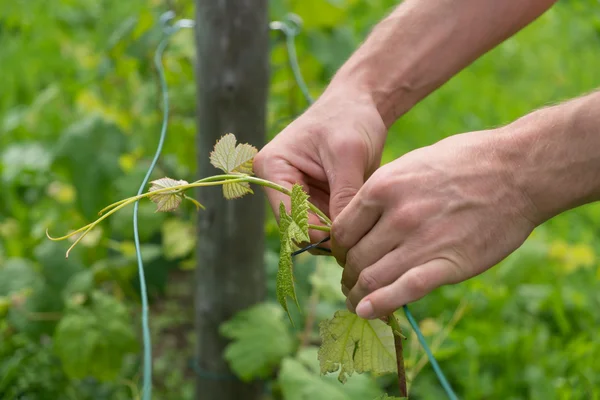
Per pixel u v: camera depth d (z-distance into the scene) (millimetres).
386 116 850
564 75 2207
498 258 689
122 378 1207
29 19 2303
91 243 1243
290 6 1463
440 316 1312
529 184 676
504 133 690
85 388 1162
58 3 2393
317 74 1521
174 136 1328
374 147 797
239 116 1036
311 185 809
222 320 1099
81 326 1096
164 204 747
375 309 677
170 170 1419
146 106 1571
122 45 1398
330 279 1133
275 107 1471
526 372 1188
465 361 1203
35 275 1221
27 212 1530
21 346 1127
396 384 1183
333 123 792
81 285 1144
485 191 677
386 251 687
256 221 1077
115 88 1700
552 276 1412
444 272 674
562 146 672
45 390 1105
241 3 1002
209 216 1066
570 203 682
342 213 697
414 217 674
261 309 1088
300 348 1119
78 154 1361
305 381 994
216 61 1018
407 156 690
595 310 1384
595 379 1160
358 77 832
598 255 1548
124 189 1327
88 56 2047
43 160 1567
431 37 840
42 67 2086
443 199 675
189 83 1402
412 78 841
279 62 1489
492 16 841
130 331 1112
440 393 1172
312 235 770
